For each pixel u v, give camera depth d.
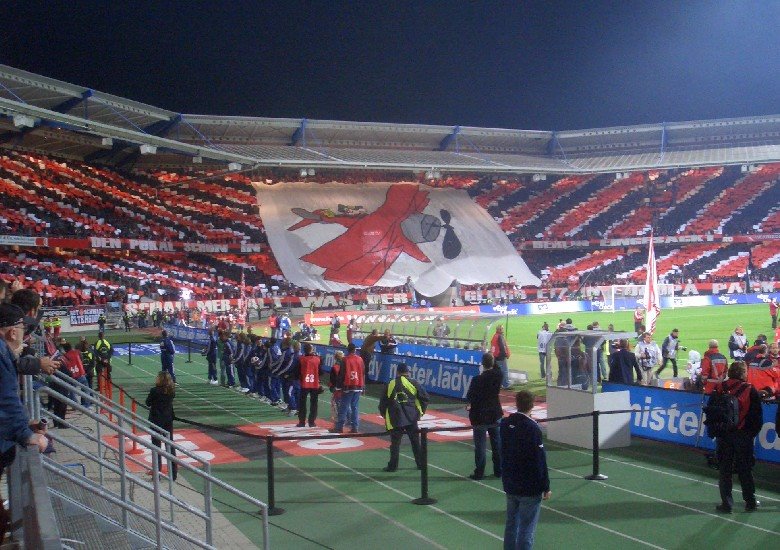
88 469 12.23
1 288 5.92
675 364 25.20
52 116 41.81
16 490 4.47
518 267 72.25
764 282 68.81
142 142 49.72
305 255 65.38
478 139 74.06
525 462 8.23
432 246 71.06
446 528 10.49
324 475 13.78
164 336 28.19
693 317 51.88
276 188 73.06
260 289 60.56
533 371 28.94
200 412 21.73
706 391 15.27
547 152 78.62
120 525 8.10
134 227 58.16
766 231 74.25
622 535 9.97
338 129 65.81
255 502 8.12
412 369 25.44
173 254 63.12
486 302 65.44
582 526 10.38
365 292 63.38
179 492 12.56
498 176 78.75
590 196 83.44
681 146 75.94
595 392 15.43
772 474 13.08
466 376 22.88
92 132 46.50
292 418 20.55
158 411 13.23
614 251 79.12
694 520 10.53
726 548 9.36
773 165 75.94
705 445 15.01
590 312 63.41
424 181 80.19
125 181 64.12
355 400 17.77
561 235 76.62
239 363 25.97
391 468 13.91
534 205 81.62
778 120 71.56
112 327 49.97
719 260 73.75
